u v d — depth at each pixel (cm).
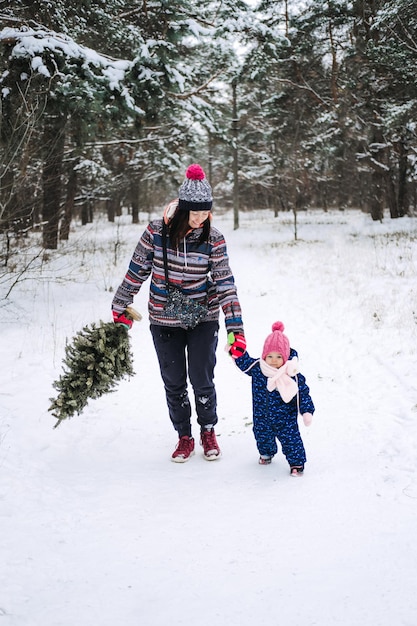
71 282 1131
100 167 2130
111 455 398
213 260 366
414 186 3175
